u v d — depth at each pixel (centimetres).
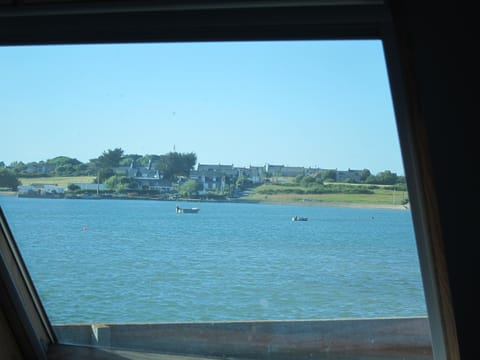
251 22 198
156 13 204
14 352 261
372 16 187
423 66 177
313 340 244
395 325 229
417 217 196
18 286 251
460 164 177
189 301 247
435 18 175
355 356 242
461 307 185
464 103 175
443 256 183
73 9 209
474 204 178
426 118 178
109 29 211
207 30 205
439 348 209
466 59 173
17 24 215
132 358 261
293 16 194
